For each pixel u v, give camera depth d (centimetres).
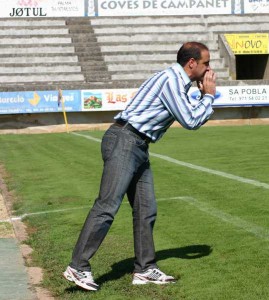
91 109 3008
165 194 1112
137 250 623
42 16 3750
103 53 3547
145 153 593
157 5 3831
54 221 951
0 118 2973
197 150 1844
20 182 1358
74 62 3472
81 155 1827
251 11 3884
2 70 3391
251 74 3938
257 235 784
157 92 577
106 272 667
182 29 3759
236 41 3622
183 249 740
